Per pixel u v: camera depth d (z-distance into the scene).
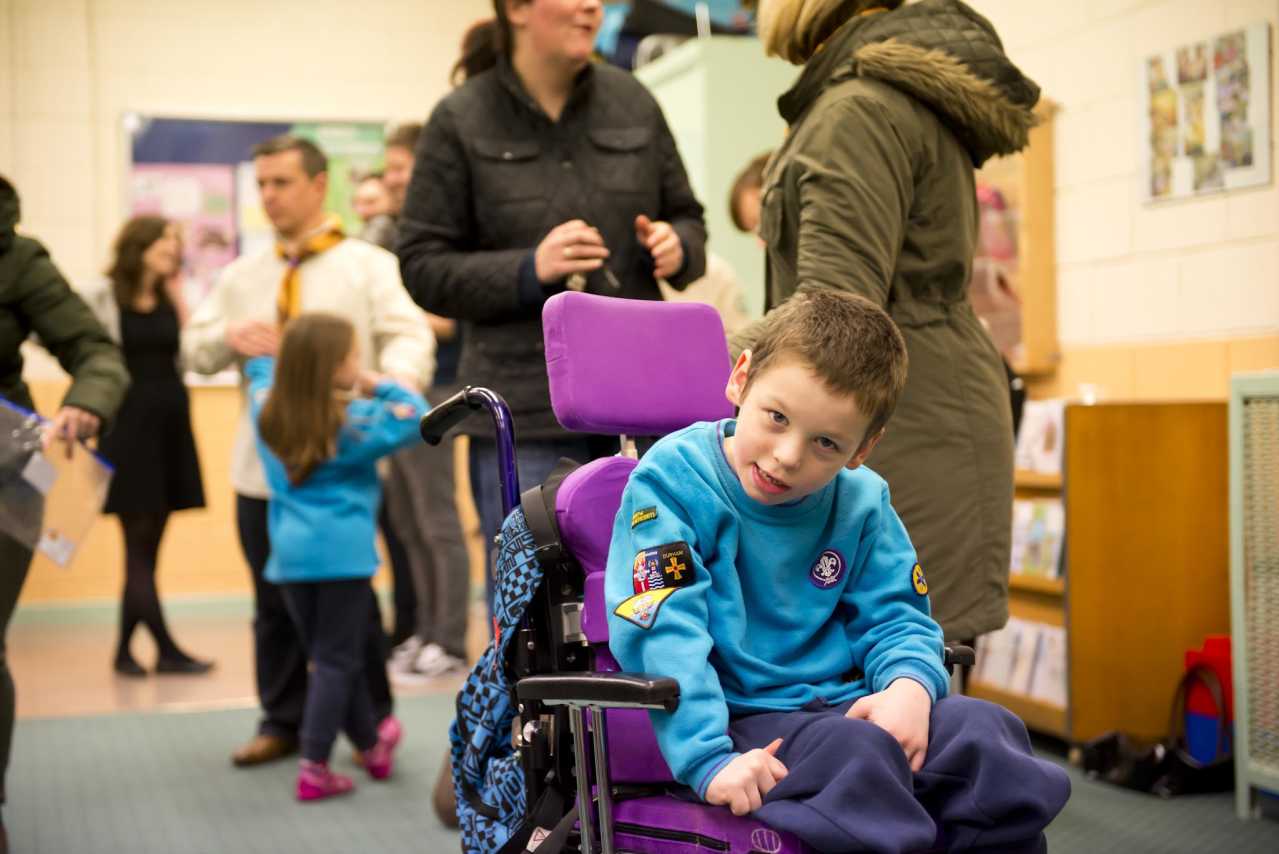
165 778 3.71
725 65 5.45
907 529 2.17
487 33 2.90
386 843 3.07
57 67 7.21
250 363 3.78
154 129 7.36
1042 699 3.78
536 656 1.72
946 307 2.24
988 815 1.45
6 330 2.99
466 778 1.80
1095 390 4.30
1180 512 3.65
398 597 5.59
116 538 7.13
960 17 2.26
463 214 2.78
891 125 2.12
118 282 5.28
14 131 7.14
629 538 1.65
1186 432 3.66
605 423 1.92
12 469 2.79
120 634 5.34
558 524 1.71
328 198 7.69
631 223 2.80
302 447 3.39
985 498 2.22
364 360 4.02
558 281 2.58
